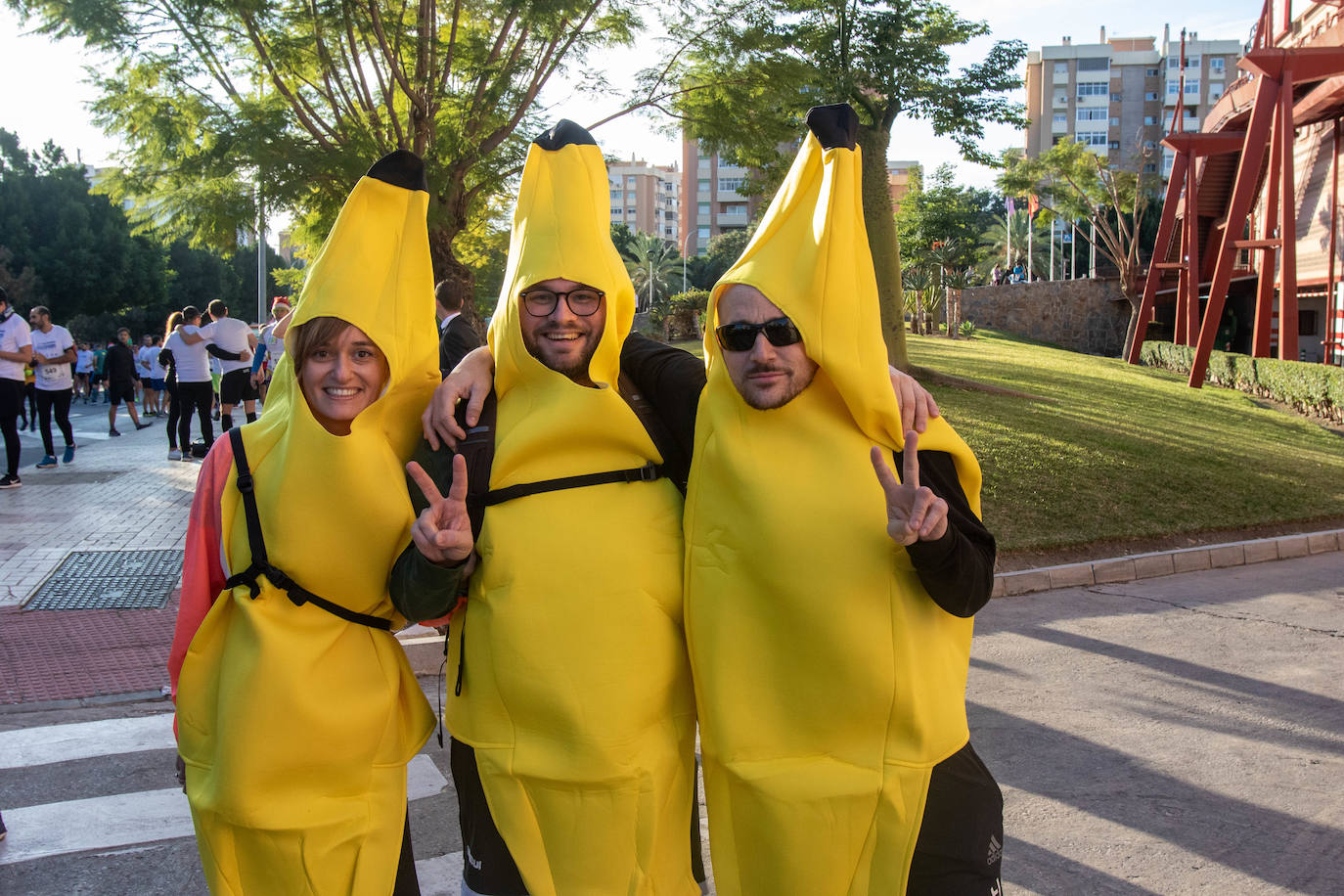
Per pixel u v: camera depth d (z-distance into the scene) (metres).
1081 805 4.25
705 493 2.48
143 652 6.13
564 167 2.68
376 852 2.54
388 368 2.51
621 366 2.88
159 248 48.81
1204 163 30.41
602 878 2.40
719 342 2.44
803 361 2.40
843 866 2.36
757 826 2.39
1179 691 5.62
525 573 2.40
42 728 5.10
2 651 6.11
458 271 11.12
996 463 10.52
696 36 11.70
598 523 2.46
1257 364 21.39
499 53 11.02
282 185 10.55
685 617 2.49
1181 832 4.00
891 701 2.34
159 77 10.85
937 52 14.92
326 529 2.47
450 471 2.54
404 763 2.67
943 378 15.69
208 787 2.46
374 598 2.56
